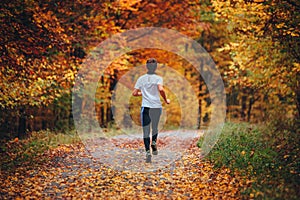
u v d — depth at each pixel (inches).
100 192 274.1
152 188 284.2
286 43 484.1
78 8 589.0
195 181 301.9
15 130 669.9
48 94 528.4
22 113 561.6
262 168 305.9
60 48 528.4
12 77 441.4
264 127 601.6
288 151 369.7
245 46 572.4
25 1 432.1
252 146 408.2
